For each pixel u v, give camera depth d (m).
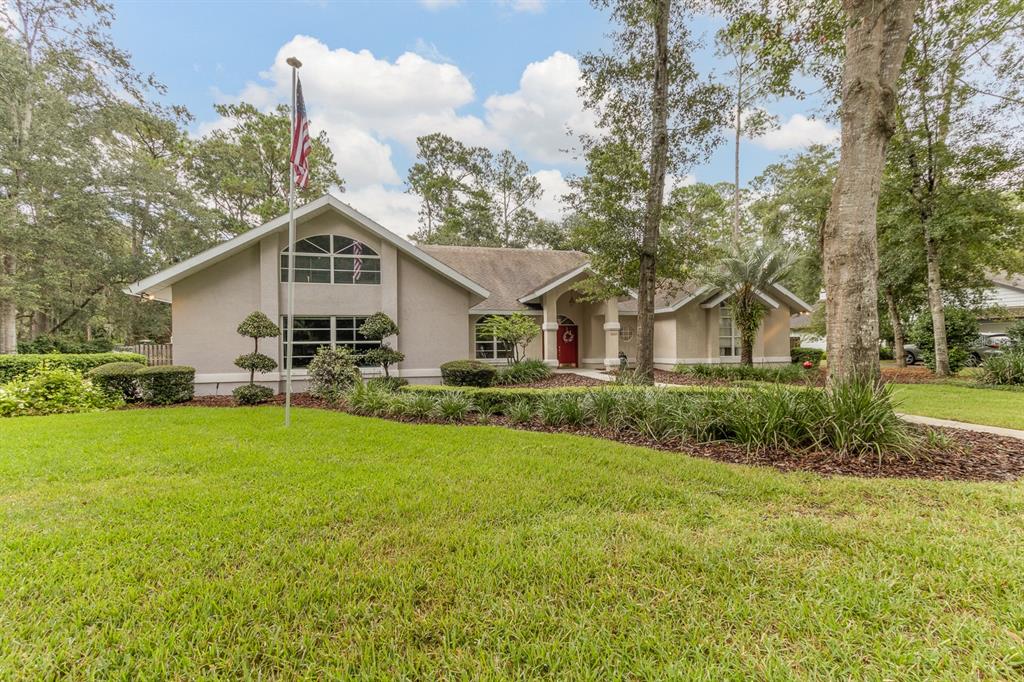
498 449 6.54
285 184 30.50
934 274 16.80
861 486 4.88
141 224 20.80
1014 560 3.18
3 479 5.01
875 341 7.09
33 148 17.08
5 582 2.91
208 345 13.54
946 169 15.55
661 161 12.95
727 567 3.15
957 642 2.38
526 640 2.44
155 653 2.32
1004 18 11.20
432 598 2.81
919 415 9.48
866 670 2.20
